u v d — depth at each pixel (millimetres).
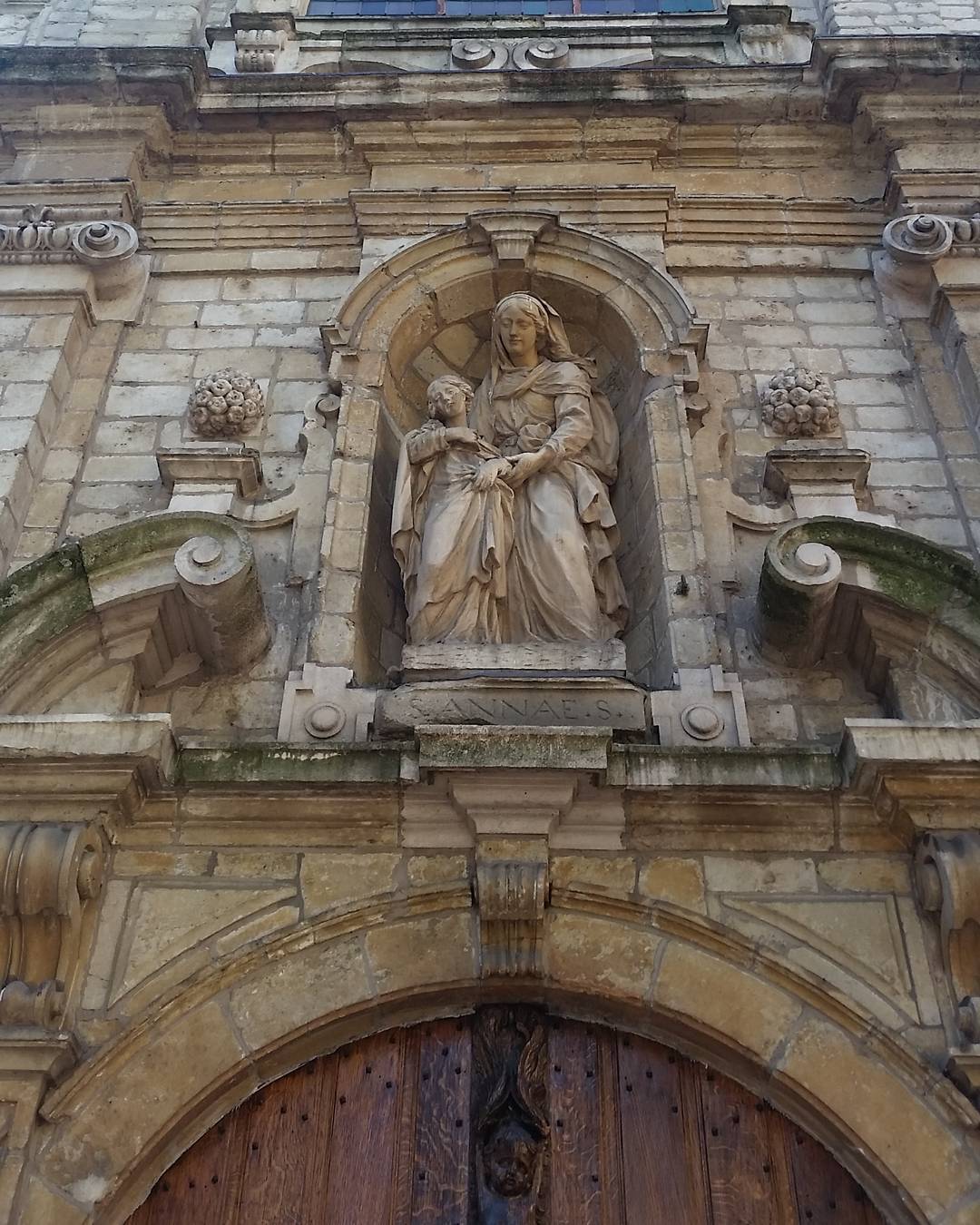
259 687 6211
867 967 5160
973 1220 4602
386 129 8711
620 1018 5250
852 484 6973
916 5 9875
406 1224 4820
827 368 7668
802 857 5445
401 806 5484
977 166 8391
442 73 8758
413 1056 5227
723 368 7664
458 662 5910
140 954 5207
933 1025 5016
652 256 8016
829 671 6266
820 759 5449
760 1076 5047
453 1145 5000
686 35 9750
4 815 5293
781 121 8750
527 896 5188
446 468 6836
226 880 5402
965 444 7203
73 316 7719
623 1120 5059
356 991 5152
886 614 6008
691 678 6020
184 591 5875
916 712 5867
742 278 8141
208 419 7309
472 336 8070
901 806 5340
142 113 8695
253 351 7809
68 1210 4641
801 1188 4898
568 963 5207
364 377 7387
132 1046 4980
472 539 6473
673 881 5371
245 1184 4922
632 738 5730
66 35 10062
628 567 6949
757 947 5176
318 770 5430
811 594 5875
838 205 8414
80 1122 4816
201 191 8680
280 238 8375
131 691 6047
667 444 6969
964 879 5070
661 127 8664
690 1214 4832
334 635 6234
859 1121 4824
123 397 7555
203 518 6098
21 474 6914
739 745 5789
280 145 8773
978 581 5879
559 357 7633
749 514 6855
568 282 7859
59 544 6812
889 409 7449
